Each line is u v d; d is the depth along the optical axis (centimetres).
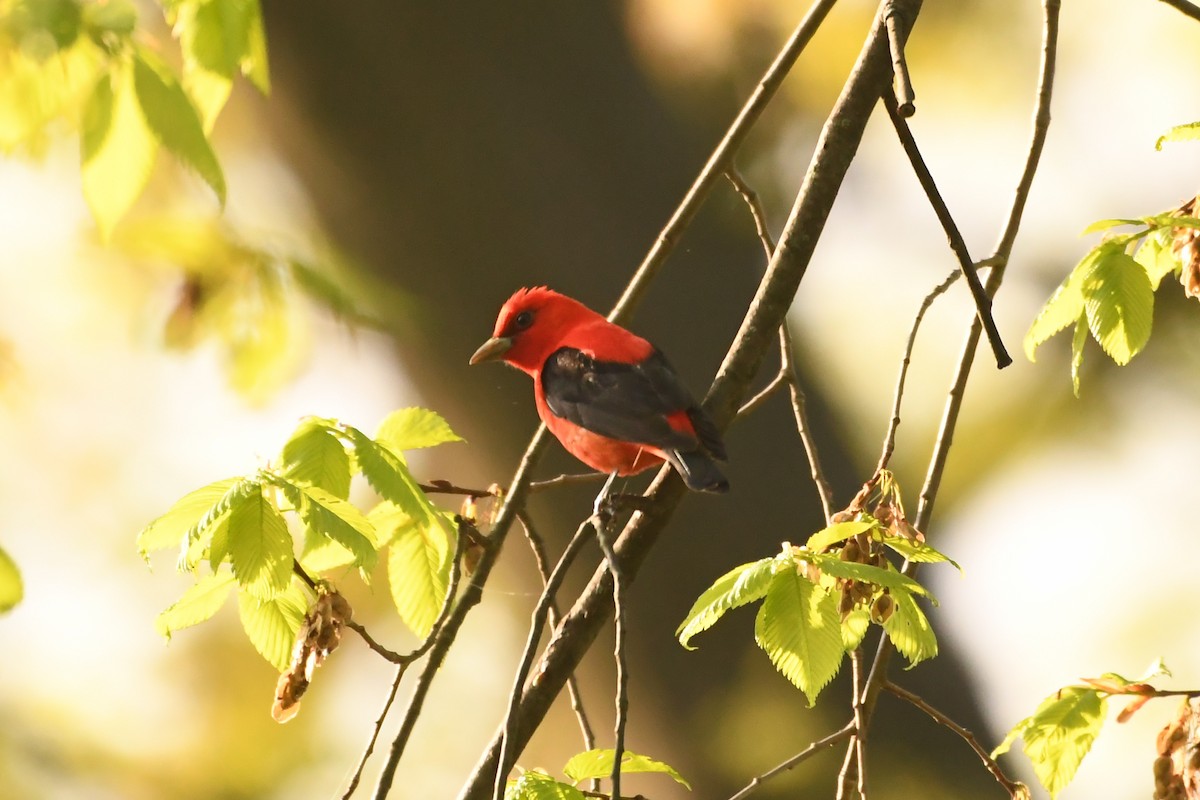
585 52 1226
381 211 1141
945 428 714
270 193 1188
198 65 474
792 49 798
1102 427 1586
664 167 1238
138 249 635
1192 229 686
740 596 553
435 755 1627
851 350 1725
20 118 432
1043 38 763
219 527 565
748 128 805
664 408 836
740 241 1245
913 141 623
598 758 632
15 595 528
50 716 1625
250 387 660
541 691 682
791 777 1128
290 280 639
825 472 1216
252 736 1627
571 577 1151
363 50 1117
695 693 1130
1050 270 1727
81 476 1548
